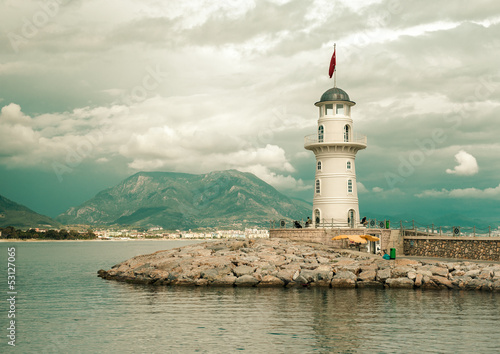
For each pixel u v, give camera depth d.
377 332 31.70
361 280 50.66
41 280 67.06
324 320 35.03
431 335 30.89
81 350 29.34
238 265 55.44
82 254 173.50
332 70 72.94
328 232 65.19
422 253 66.00
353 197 70.00
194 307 40.50
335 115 69.81
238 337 31.11
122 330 33.69
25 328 34.84
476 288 47.47
